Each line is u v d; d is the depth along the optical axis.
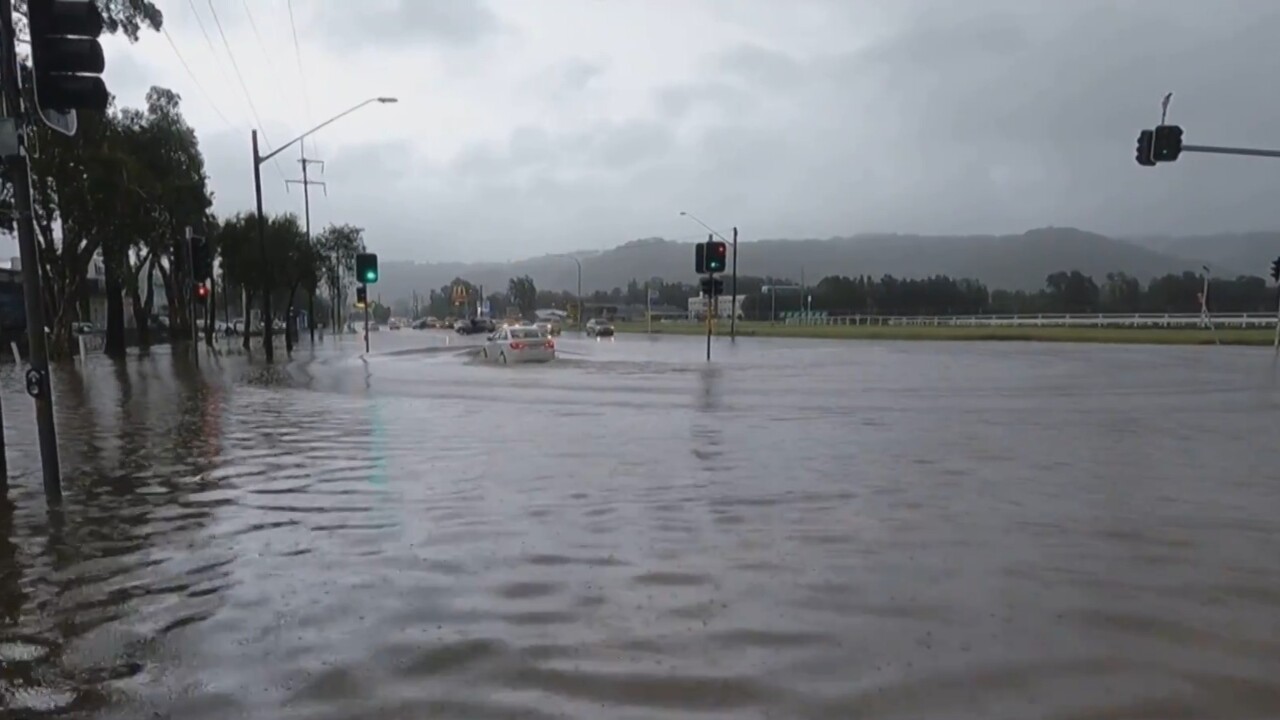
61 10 7.34
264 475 8.73
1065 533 6.43
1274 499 7.64
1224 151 25.67
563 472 8.86
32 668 4.00
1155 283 139.00
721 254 30.83
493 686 3.81
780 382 21.33
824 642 4.31
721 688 3.79
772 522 6.75
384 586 5.18
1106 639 4.38
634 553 5.88
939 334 58.53
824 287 165.38
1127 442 11.02
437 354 38.00
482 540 6.21
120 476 8.69
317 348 45.88
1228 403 16.17
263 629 4.47
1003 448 10.49
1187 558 5.80
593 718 3.52
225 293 65.25
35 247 7.37
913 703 3.65
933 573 5.44
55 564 5.64
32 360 7.34
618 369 26.50
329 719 3.50
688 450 10.29
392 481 8.40
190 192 38.28
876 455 9.94
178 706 3.62
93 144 30.48
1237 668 4.04
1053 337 52.06
